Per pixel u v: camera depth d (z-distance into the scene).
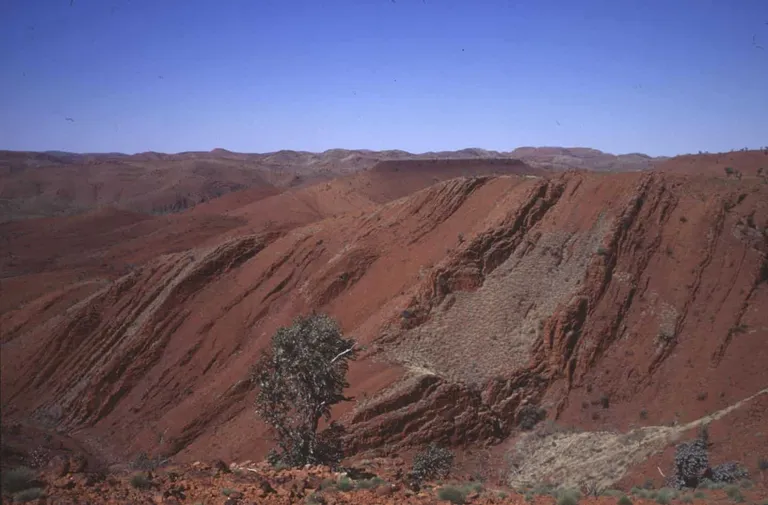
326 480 16.61
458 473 36.00
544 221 54.44
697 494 21.02
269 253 66.62
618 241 49.47
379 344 46.38
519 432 40.88
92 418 53.19
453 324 47.59
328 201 139.75
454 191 63.56
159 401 53.22
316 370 24.23
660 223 50.88
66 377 57.59
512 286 49.50
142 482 14.76
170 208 196.00
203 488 15.05
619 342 44.75
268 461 24.25
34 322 68.44
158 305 61.72
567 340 44.38
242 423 45.16
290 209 132.00
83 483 14.48
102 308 64.19
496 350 45.12
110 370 55.97
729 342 42.22
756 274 46.03
